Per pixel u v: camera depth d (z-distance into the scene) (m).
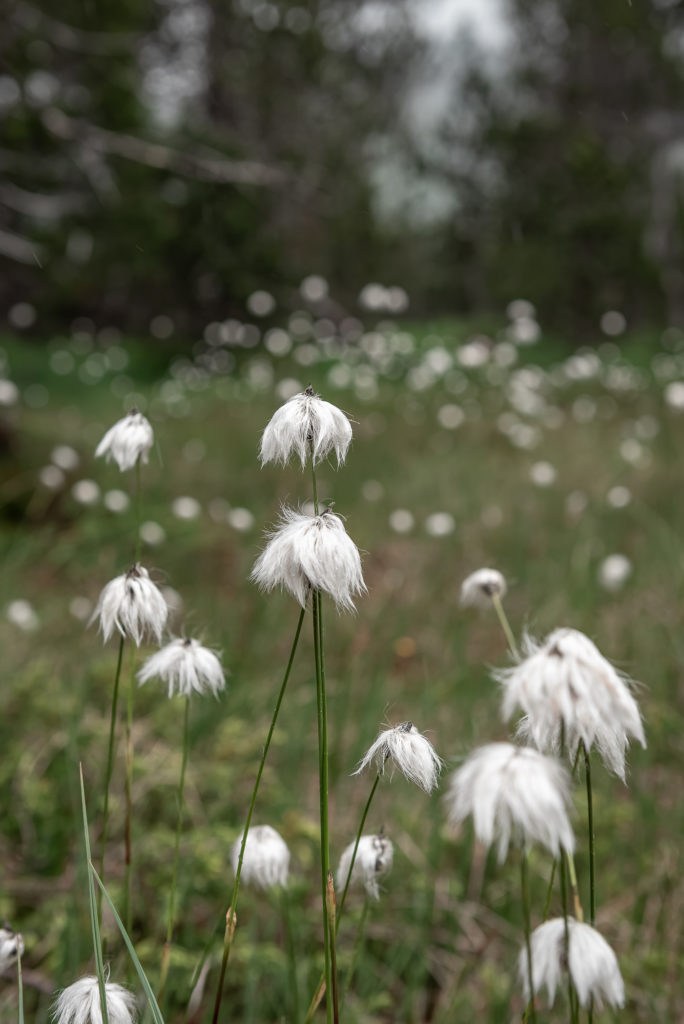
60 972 1.94
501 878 2.64
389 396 10.35
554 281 16.98
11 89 9.98
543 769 0.96
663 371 11.26
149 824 2.77
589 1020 1.24
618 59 19.14
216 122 18.00
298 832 2.70
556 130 18.42
